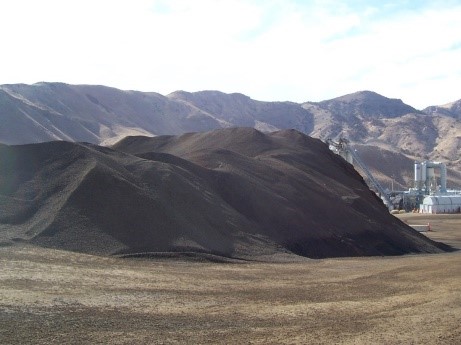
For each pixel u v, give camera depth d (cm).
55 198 3167
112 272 2378
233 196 4141
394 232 5147
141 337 1518
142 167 3741
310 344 1513
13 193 3209
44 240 2780
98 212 3070
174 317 1772
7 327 1503
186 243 3075
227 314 1859
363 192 6225
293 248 3816
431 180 13088
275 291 2338
